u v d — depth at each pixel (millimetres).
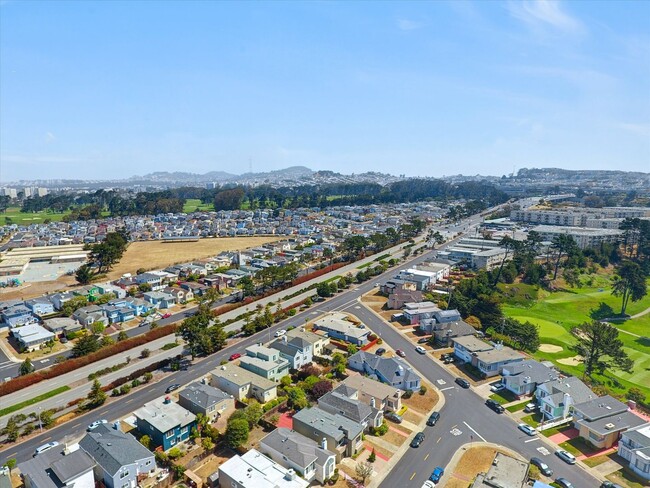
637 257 188125
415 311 111125
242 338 101250
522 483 50156
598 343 87938
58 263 186250
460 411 71562
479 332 102688
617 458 60312
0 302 126000
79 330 107812
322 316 115625
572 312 129625
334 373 83000
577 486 54781
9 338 105312
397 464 58406
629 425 64125
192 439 62906
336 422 62031
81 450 55406
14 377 84312
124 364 88250
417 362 89188
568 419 69125
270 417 68125
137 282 146375
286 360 83375
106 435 58438
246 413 66062
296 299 130625
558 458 60188
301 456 54469
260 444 58938
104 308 117000
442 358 90875
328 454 55500
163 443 60281
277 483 50281
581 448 62438
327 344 96000
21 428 66375
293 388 73625
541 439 64312
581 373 87750
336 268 167250
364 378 77125
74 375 84938
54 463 52500
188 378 82188
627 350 104875
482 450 61500
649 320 126812
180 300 132375
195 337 90250
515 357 85562
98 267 177500
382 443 62938
